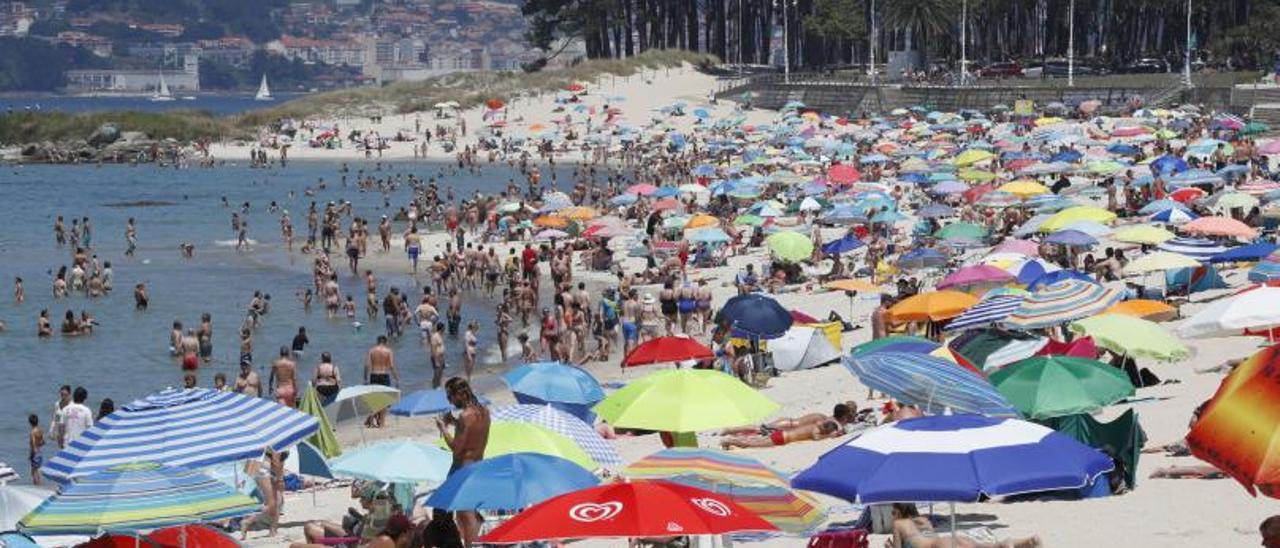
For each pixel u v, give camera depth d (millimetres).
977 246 83500
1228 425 17047
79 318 83500
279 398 55438
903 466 23109
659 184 142750
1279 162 120875
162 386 66562
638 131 198500
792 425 42531
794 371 57094
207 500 25312
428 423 56344
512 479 26031
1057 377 32688
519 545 29859
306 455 40812
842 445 24188
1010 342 42969
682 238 96875
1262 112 167125
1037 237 81500
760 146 160625
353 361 71625
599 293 87250
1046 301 45312
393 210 143250
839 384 53156
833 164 130250
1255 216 78375
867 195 99500
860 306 73312
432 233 122250
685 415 33500
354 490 39375
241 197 157500
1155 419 39688
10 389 65750
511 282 83250
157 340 77250
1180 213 75750
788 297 77438
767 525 22062
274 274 100625
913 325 55594
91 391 65562
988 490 22703
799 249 79062
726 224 99062
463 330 78938
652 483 22562
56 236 120562
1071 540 27984
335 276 87250
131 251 112688
